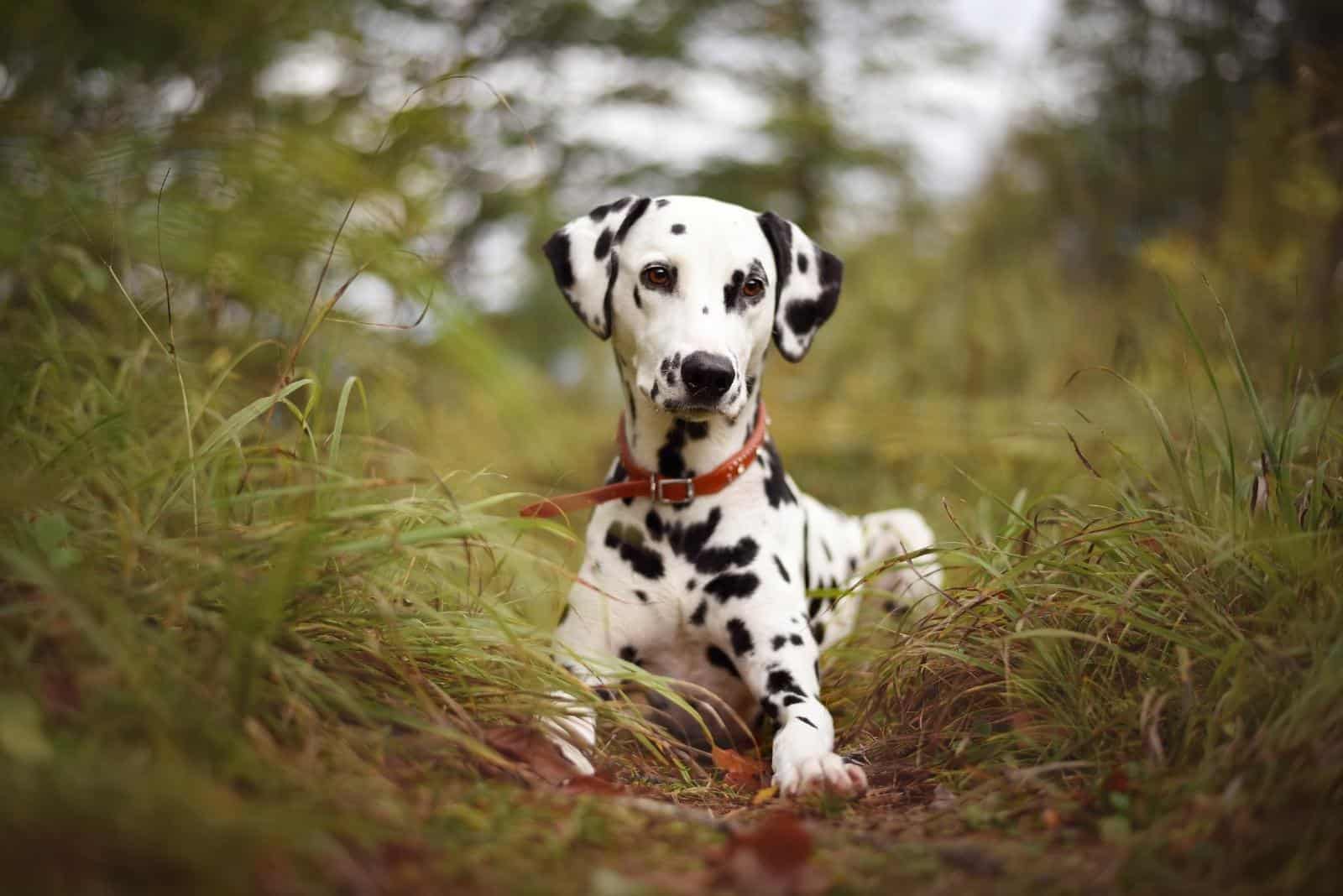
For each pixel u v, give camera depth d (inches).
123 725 68.4
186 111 179.8
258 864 57.6
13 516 83.5
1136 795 82.9
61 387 118.4
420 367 217.0
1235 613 96.9
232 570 79.7
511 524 91.2
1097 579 106.7
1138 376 210.8
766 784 108.6
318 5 275.0
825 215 634.2
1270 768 76.0
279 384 107.5
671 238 121.5
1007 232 500.7
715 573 124.6
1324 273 233.3
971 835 82.5
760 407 134.9
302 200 159.8
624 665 104.7
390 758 82.8
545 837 74.6
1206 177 407.5
